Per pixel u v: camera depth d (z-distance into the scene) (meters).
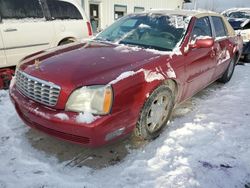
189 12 4.19
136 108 2.74
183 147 3.08
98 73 2.64
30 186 2.43
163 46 3.52
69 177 2.57
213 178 2.61
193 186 2.50
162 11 4.23
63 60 2.96
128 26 4.03
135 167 2.73
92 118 2.43
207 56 4.05
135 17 4.18
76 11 6.17
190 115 3.95
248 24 8.96
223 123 3.73
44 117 2.56
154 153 2.97
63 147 3.04
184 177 2.60
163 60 3.12
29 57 3.39
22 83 2.91
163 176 2.61
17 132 3.30
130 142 3.16
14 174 2.57
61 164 2.76
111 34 4.03
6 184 2.44
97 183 2.50
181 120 3.77
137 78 2.72
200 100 4.61
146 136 3.13
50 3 5.67
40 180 2.51
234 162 2.85
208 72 4.27
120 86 2.56
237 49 5.57
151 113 3.09
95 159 2.86
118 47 3.47
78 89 2.49
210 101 4.59
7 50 5.00
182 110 4.12
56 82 2.56
